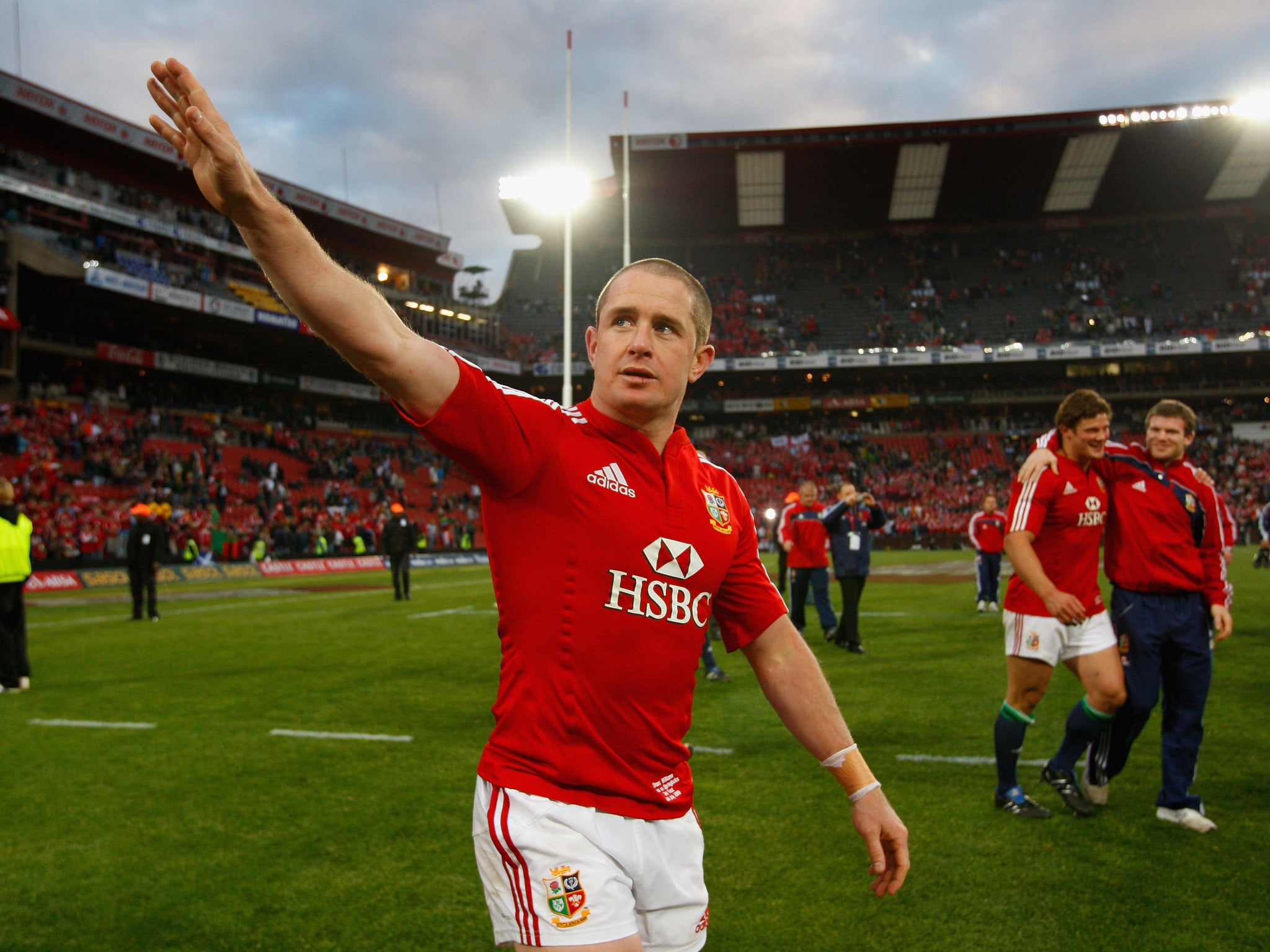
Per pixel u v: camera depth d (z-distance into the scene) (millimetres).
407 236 44812
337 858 3953
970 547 37812
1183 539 4277
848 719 6406
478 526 38562
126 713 6957
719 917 3318
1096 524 4320
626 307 1793
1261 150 43281
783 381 48281
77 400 32094
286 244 1344
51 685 8148
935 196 48406
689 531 1770
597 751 1691
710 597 1834
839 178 46344
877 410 48594
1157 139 42094
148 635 11852
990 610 13242
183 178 36312
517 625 1701
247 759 5566
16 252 29469
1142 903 3395
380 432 43500
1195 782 4875
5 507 7984
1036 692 4383
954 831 4168
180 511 28531
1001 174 45844
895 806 4523
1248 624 11172
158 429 34188
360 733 6242
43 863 3928
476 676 8508
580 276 54062
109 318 35031
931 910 3357
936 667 8547
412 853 3992
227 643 10930
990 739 5812
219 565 26375
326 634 11766
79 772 5309
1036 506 4219
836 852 3924
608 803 1692
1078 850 3926
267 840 4168
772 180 46500
